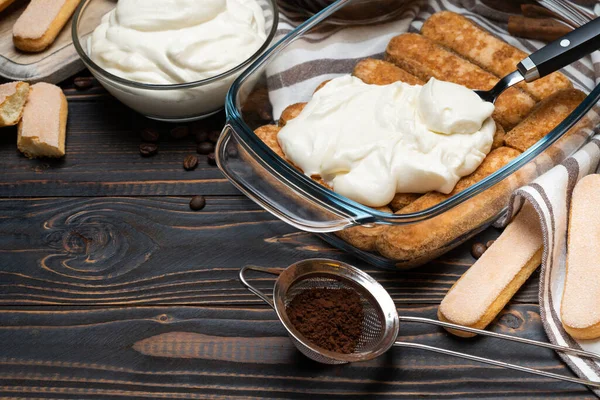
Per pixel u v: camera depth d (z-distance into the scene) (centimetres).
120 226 79
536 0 80
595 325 70
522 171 75
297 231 79
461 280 74
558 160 76
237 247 78
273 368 72
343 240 75
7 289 77
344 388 72
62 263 78
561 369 72
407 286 76
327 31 81
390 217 69
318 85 81
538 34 81
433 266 76
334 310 72
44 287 77
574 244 74
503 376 72
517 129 77
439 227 72
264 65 77
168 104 81
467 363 72
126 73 81
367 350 70
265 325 74
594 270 72
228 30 81
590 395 71
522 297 75
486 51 81
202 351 73
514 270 73
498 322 74
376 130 74
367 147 74
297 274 73
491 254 74
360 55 82
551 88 78
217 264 77
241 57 81
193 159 82
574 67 79
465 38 82
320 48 81
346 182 73
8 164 83
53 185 82
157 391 72
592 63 78
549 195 73
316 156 74
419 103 75
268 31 85
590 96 75
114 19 82
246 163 74
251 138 72
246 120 77
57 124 83
